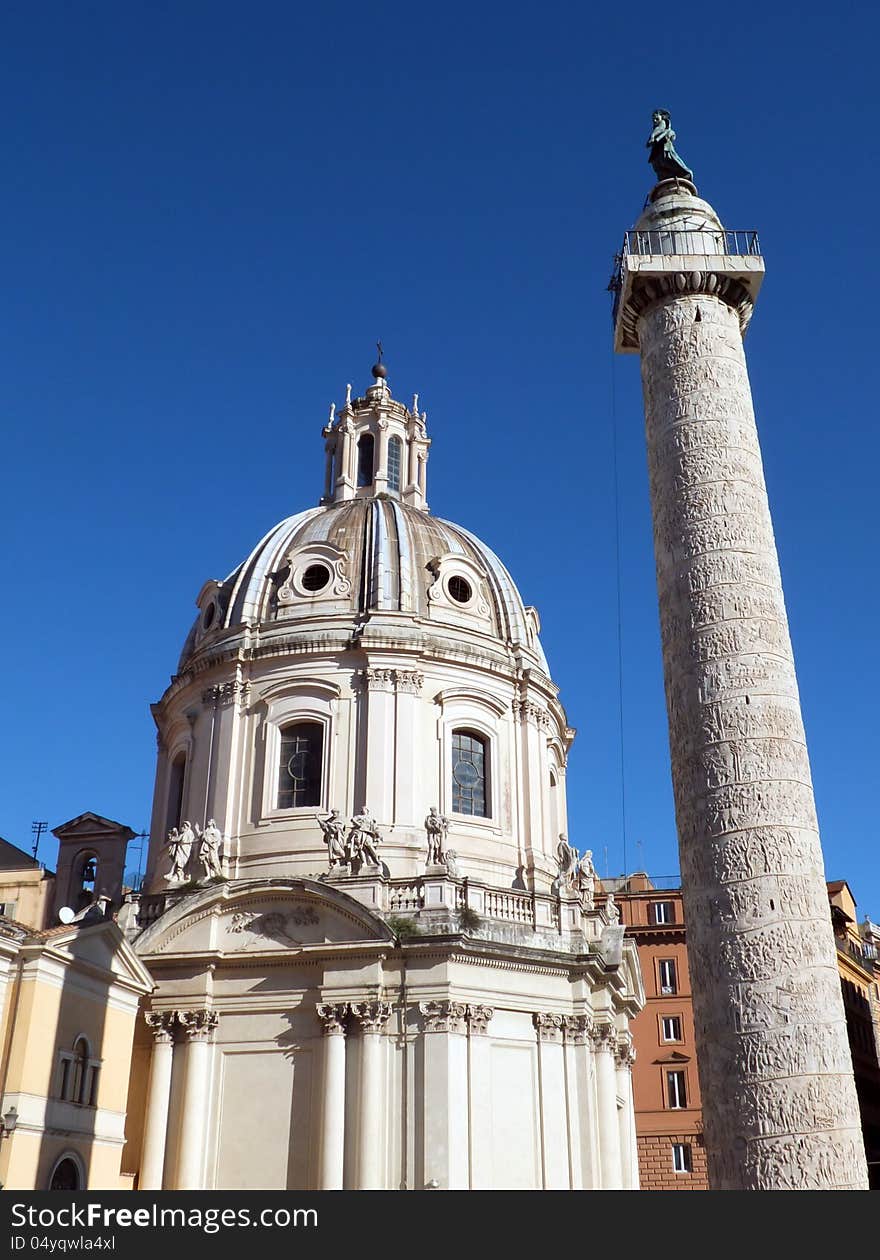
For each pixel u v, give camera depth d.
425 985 36.12
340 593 46.22
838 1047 22.42
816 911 23.48
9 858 54.19
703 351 29.11
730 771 24.67
